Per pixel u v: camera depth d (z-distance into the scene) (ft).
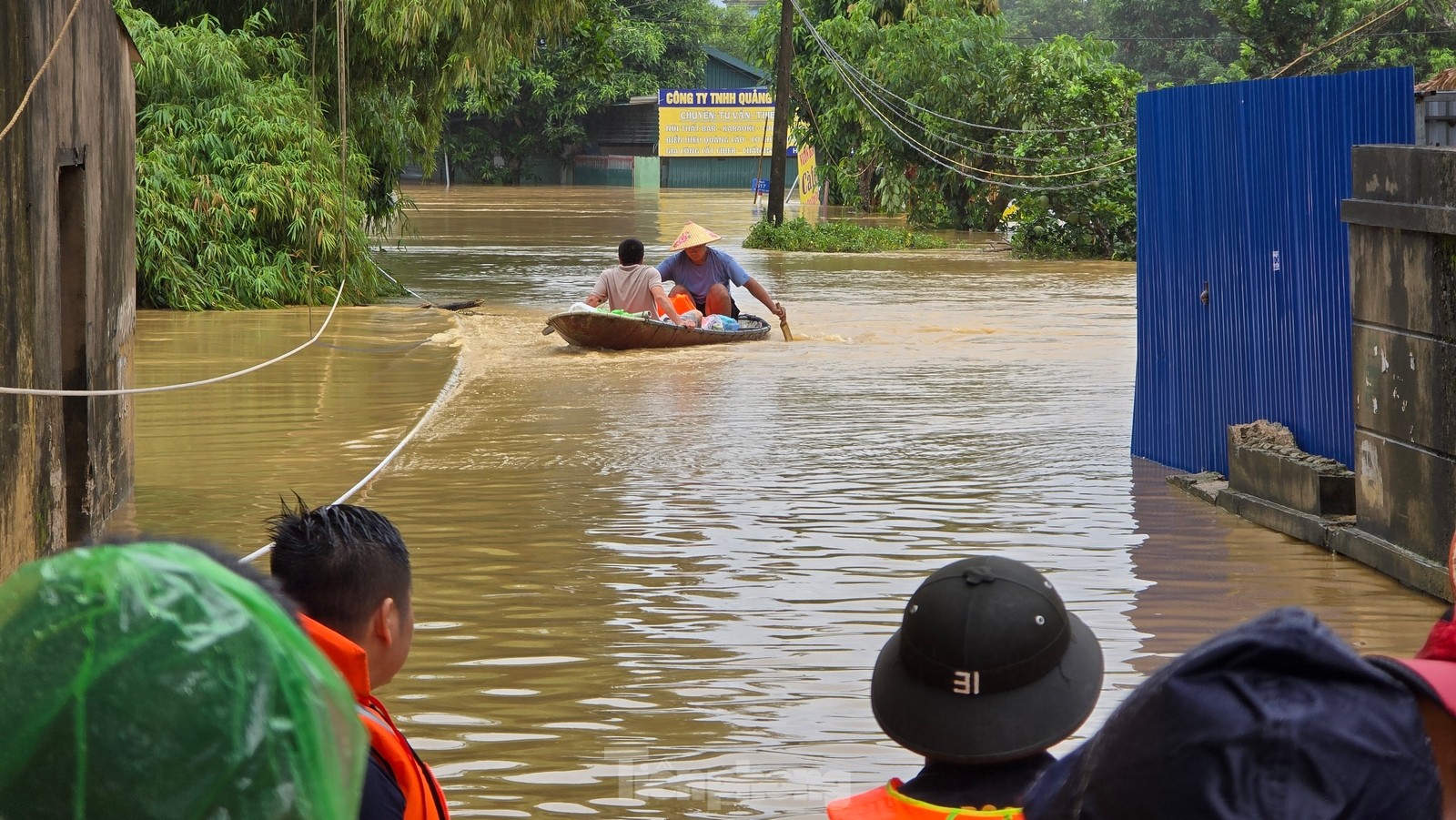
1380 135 26.43
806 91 175.22
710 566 26.13
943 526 29.09
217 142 76.33
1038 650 8.09
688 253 62.18
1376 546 25.30
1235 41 239.71
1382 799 5.24
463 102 260.62
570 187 256.11
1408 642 21.59
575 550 27.30
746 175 259.80
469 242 127.65
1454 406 23.03
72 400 28.02
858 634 22.24
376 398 46.01
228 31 88.53
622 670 20.56
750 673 20.48
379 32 83.05
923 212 160.25
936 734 8.13
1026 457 36.32
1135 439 36.70
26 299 23.39
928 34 156.56
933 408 43.86
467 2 83.15
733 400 45.32
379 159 92.02
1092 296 82.53
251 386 48.49
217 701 4.05
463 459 36.14
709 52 277.85
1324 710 5.30
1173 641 21.71
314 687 4.25
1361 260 25.59
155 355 56.44
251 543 28.07
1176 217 34.37
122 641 4.02
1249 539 27.86
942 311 73.67
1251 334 31.24
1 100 21.90
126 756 3.96
